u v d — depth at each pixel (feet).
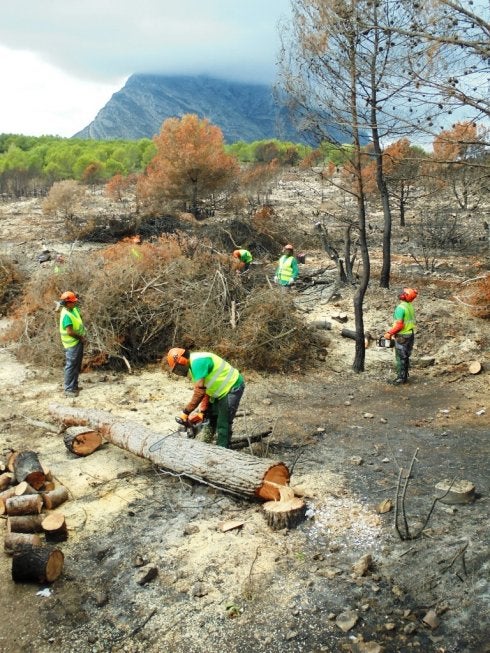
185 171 90.53
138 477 22.29
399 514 19.39
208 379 21.79
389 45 22.99
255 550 17.72
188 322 35.68
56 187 100.99
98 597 15.92
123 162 224.74
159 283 37.50
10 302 47.62
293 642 14.39
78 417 25.50
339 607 15.42
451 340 39.34
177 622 15.11
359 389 33.19
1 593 16.26
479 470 22.72
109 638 14.69
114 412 28.66
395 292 49.06
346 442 25.75
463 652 13.88
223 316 36.14
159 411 28.94
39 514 19.02
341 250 70.85
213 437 23.43
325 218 92.32
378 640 14.35
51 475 21.62
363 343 35.76
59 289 38.96
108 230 77.46
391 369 36.45
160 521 19.34
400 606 15.39
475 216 84.28
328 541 18.15
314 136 33.58
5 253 53.67
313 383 34.09
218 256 42.57
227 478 19.92
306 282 55.06
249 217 77.10
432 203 91.25
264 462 19.80
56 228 87.76
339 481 21.86
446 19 19.99
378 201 93.97
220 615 15.28
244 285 41.75
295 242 73.77
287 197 120.26
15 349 38.19
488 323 41.16
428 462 23.57
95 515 19.72
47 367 35.45
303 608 15.42
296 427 27.37
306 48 31.53
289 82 32.71
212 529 18.83
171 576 16.69
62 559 16.88
